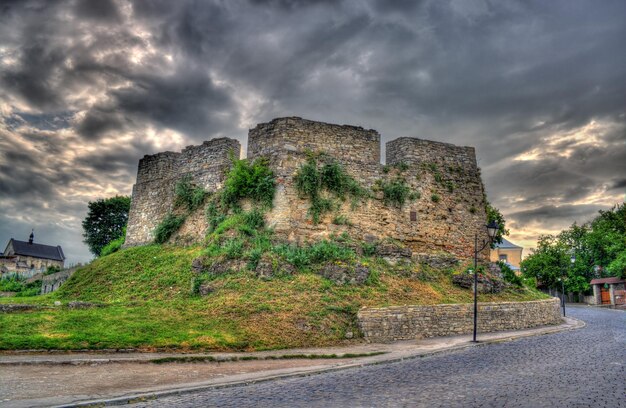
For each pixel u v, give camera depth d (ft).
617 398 31.50
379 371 44.14
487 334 72.33
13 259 309.22
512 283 101.81
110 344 50.96
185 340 54.34
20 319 57.57
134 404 31.60
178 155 115.44
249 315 64.13
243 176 92.99
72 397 32.14
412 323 67.92
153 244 104.83
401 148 102.94
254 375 41.06
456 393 33.40
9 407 29.25
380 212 95.40
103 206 200.85
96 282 90.68
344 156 95.96
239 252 81.46
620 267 169.27
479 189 106.22
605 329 83.15
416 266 90.22
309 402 31.50
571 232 218.38
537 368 43.62
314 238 88.33
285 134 93.04
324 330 62.80
